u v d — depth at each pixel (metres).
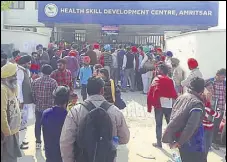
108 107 3.89
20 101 6.77
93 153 3.72
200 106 4.47
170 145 4.61
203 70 10.99
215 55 10.91
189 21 16.77
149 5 16.38
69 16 16.53
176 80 9.83
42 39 18.19
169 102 7.29
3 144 4.67
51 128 4.66
